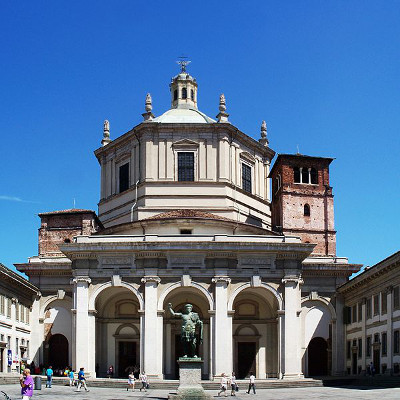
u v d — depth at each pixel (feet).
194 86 290.97
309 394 175.01
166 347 232.12
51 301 252.83
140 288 221.46
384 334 215.31
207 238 224.94
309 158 274.98
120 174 269.44
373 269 219.61
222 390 175.52
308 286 258.98
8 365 219.82
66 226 262.47
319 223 271.08
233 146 260.62
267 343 236.84
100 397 161.79
